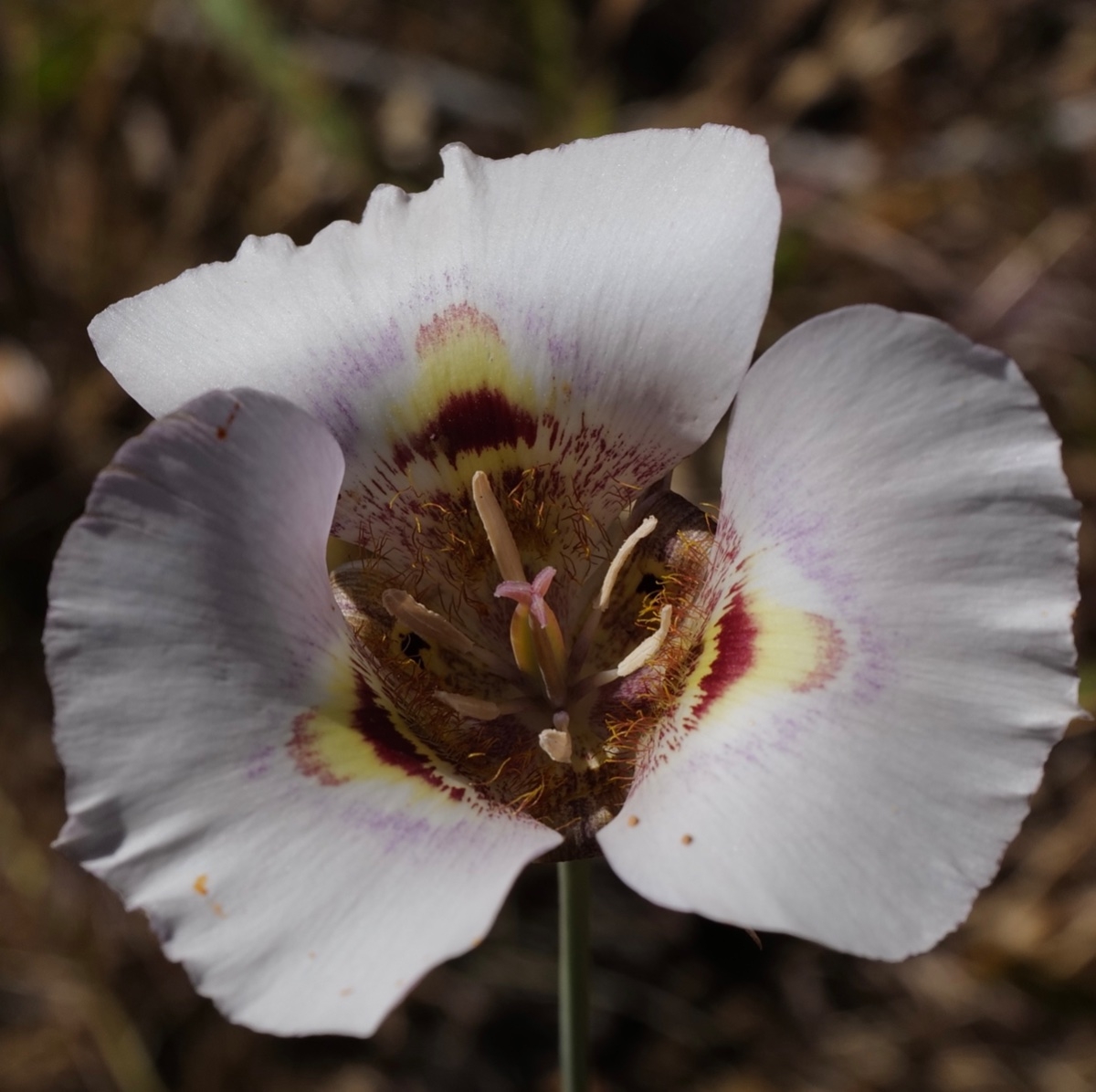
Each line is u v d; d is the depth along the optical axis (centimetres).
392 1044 21
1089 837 21
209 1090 20
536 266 14
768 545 13
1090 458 22
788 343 13
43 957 21
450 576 15
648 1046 21
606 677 14
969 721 12
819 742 12
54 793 22
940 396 12
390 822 12
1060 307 22
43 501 22
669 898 12
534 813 14
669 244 14
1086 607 22
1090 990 20
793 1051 21
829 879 12
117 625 12
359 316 14
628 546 14
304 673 13
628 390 14
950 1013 21
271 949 12
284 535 13
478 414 14
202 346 14
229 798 12
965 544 12
